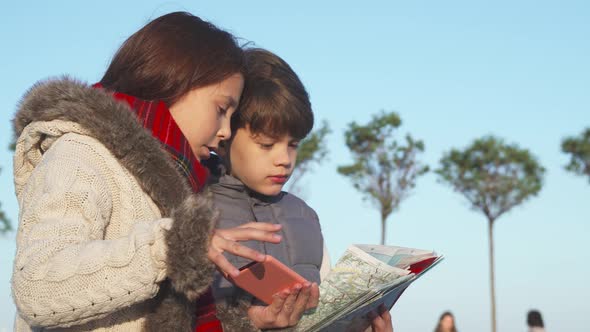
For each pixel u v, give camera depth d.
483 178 24.52
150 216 2.10
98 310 1.83
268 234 1.89
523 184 24.19
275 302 2.19
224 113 2.41
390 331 2.60
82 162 1.99
